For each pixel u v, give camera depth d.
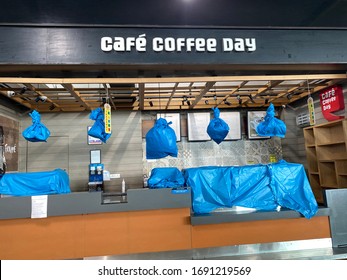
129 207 2.73
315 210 2.94
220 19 3.01
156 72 3.20
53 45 2.82
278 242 2.90
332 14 3.13
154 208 2.76
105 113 3.09
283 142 5.82
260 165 3.09
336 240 2.98
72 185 5.24
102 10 2.88
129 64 2.89
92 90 4.07
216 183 2.98
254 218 2.81
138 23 2.92
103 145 5.42
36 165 5.20
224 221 2.77
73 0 2.83
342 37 3.22
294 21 3.12
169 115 5.52
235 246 2.85
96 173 5.07
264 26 3.08
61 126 5.36
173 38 2.96
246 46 3.05
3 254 2.58
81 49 2.85
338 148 4.55
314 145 4.91
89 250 2.69
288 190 3.03
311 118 3.54
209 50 2.99
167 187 2.87
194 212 2.90
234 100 5.35
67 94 4.46
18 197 2.59
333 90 4.31
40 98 4.11
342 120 4.07
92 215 2.73
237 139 5.67
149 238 2.77
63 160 5.29
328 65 3.22
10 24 2.79
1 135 4.02
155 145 3.02
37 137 2.79
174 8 2.95
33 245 2.63
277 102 5.49
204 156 5.64
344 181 4.29
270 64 3.09
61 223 2.69
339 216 3.02
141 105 5.01
